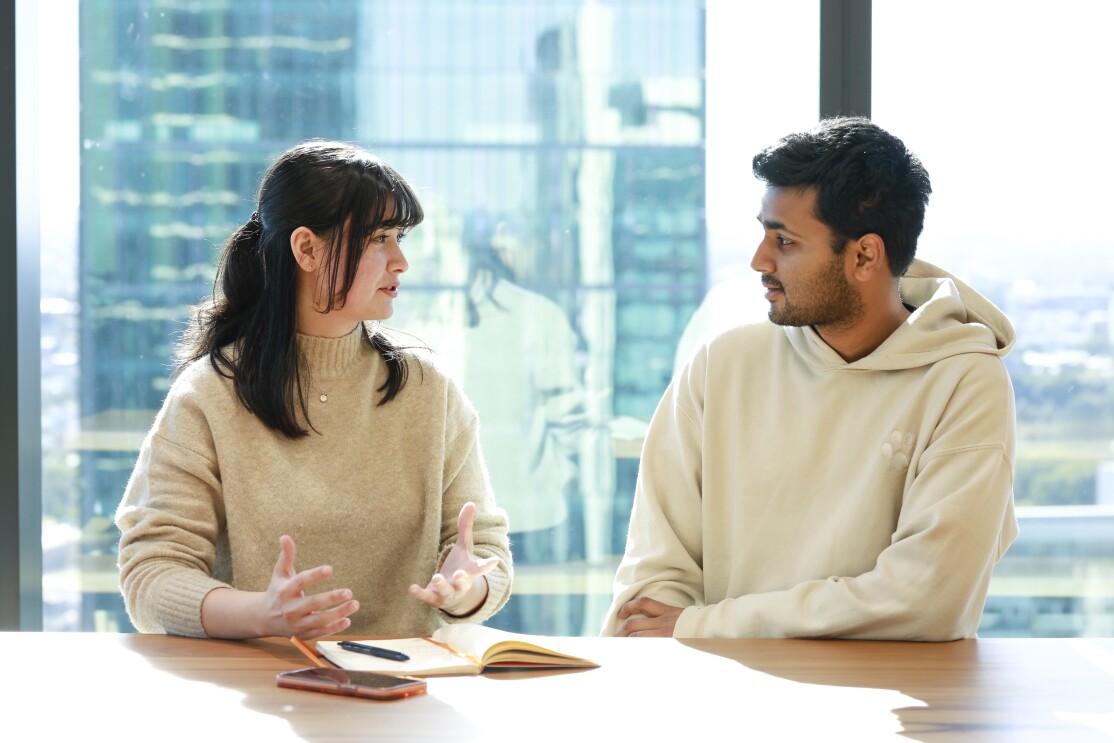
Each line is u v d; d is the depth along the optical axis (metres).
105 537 2.42
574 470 2.44
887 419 1.72
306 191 1.66
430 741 1.13
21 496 2.25
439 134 2.41
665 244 2.43
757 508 1.78
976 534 1.58
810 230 1.71
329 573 1.41
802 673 1.38
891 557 1.60
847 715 1.22
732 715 1.22
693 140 2.42
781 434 1.79
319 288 1.68
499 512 1.83
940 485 1.62
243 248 1.76
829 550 1.72
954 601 1.56
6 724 1.17
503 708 1.23
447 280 2.43
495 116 2.41
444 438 1.80
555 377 2.44
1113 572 2.47
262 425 1.71
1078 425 2.45
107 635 1.52
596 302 2.43
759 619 1.64
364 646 1.42
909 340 1.72
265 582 1.68
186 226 2.41
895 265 1.74
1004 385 1.67
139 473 1.70
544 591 2.44
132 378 2.41
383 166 1.71
